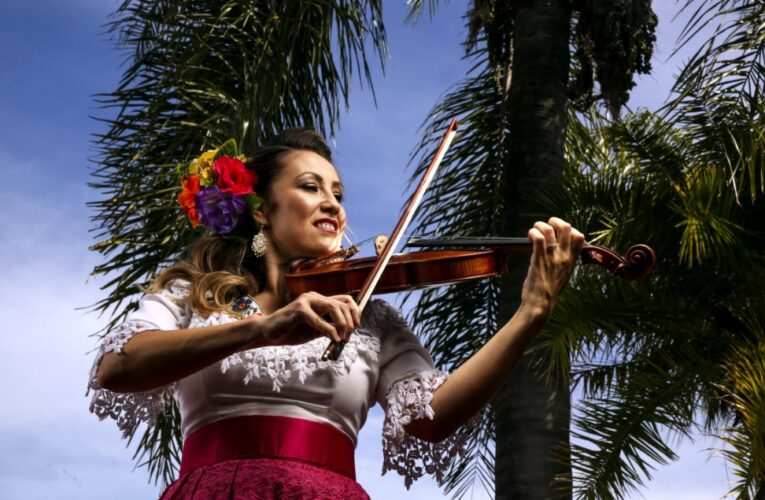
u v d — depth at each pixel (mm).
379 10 7309
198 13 7250
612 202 6973
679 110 6934
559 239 2211
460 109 8430
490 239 2650
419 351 2338
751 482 5758
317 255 2525
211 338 1967
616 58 7434
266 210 2535
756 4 6465
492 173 8203
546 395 6324
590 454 6203
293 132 2668
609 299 6668
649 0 7344
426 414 2178
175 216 6785
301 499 2014
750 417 5926
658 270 6934
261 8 7379
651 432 6277
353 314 1879
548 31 7449
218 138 6809
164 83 6992
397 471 2281
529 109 7266
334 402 2154
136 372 2039
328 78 7230
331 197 2553
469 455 7594
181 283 2344
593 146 8266
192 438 2141
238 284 2346
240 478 2025
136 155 6879
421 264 2547
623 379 6555
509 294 6688
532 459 6211
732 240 6504
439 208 8188
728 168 6730
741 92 6688
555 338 6277
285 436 2090
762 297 6781
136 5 7234
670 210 6871
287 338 1934
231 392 2117
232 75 7207
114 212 6875
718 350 6902
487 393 2199
